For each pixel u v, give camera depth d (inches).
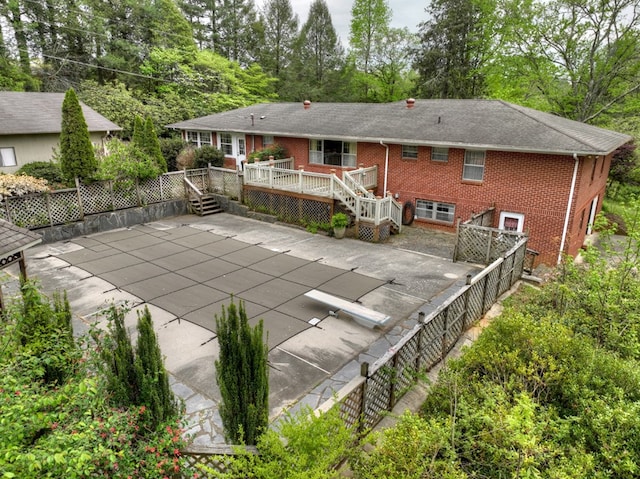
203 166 840.9
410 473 142.8
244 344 160.6
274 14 1729.8
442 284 425.1
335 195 593.9
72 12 1256.8
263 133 768.9
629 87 1018.7
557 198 518.0
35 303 205.5
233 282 426.0
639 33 936.3
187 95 1296.8
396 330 331.9
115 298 382.3
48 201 542.0
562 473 138.3
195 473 153.0
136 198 646.5
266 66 1743.4
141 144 669.3
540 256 544.7
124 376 164.4
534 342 209.8
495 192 569.6
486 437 159.6
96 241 555.2
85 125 568.1
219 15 1722.4
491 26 1125.1
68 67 1295.5
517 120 586.9
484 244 470.0
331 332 327.3
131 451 148.9
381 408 214.5
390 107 781.9
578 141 493.0
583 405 177.9
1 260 276.1
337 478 157.8
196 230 619.8
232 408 165.3
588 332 270.5
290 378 268.2
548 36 1015.6
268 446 141.8
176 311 359.3
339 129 705.0
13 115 762.8
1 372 159.2
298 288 412.5
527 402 153.4
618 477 151.1
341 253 524.4
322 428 139.8
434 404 201.6
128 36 1371.8
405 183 661.3
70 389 157.6
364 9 1568.7
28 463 116.1
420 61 1438.2
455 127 609.0
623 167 887.7
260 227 642.2
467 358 212.7
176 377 267.6
